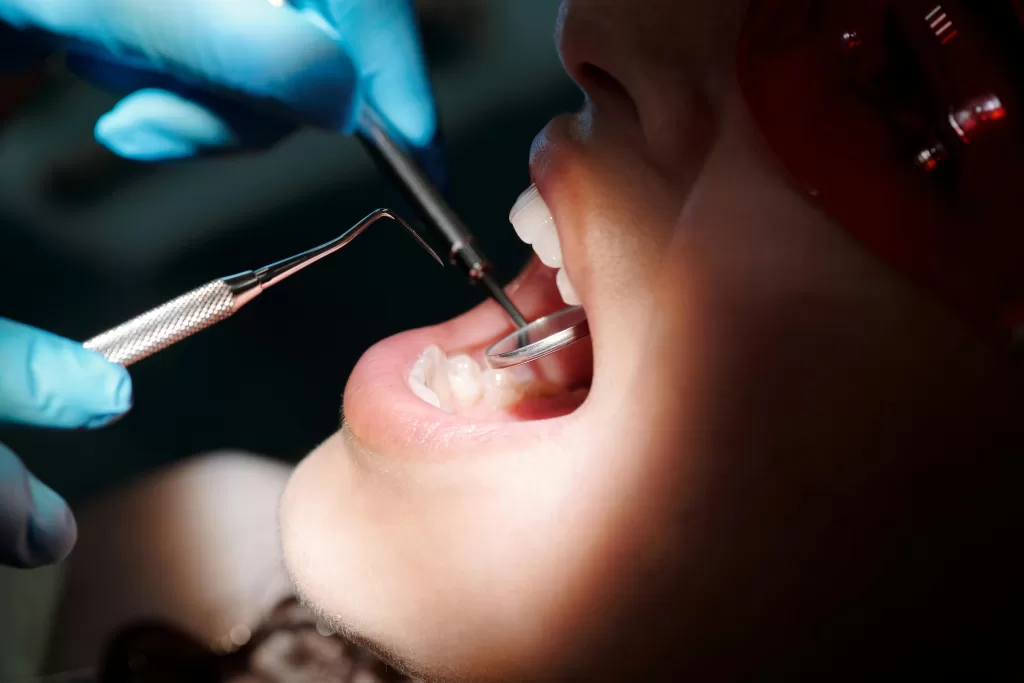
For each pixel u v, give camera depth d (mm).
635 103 553
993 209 436
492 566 575
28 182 1905
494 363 707
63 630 1263
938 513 479
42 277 1774
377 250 1780
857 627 506
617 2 552
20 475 712
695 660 537
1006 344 444
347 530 653
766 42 493
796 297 489
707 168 524
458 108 1892
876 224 461
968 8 438
